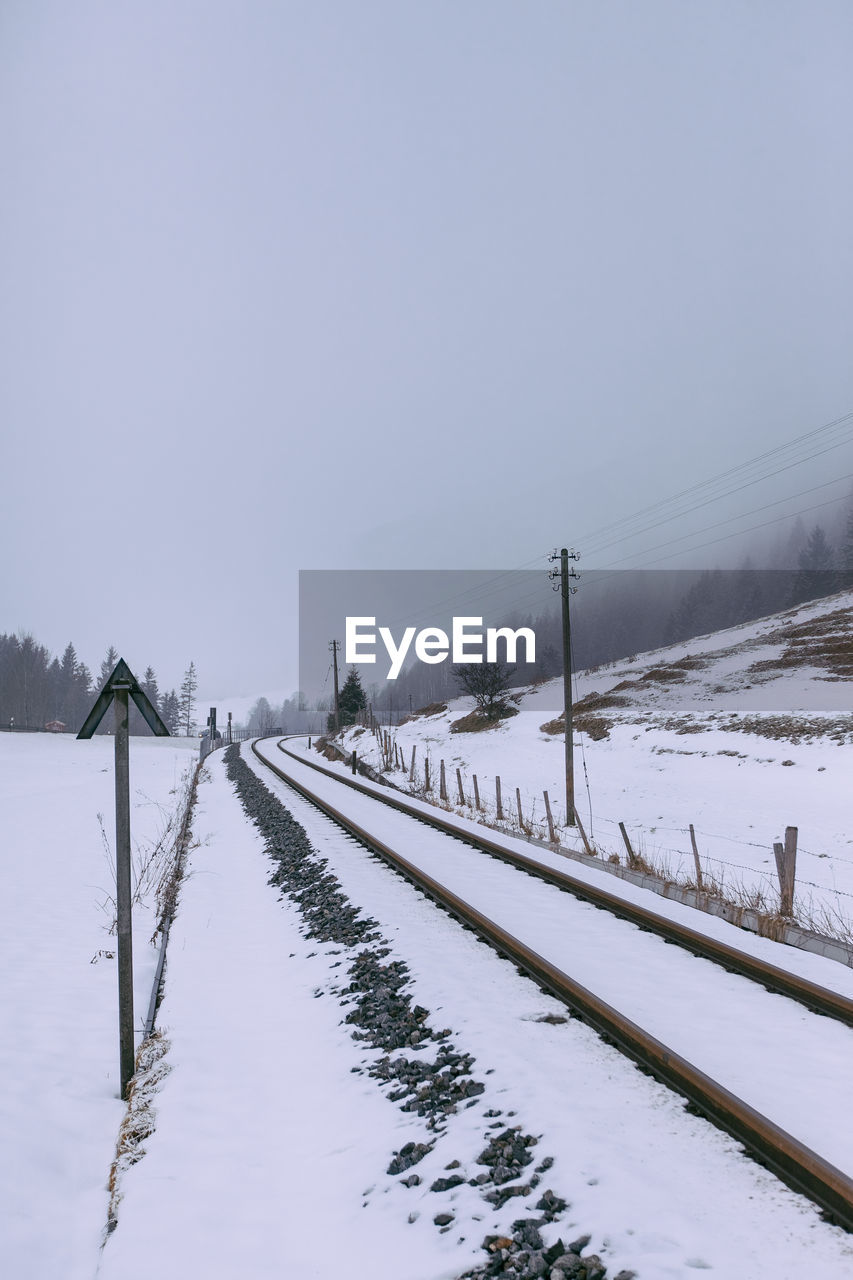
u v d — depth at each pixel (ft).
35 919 38.68
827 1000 21.34
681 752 98.68
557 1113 15.64
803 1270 10.85
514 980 23.90
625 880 43.78
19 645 479.82
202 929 35.04
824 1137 14.61
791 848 34.68
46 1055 22.21
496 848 47.44
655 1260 11.25
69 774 143.84
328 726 268.21
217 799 94.43
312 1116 17.89
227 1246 13.48
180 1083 19.72
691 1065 16.33
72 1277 13.35
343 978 26.37
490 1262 11.72
